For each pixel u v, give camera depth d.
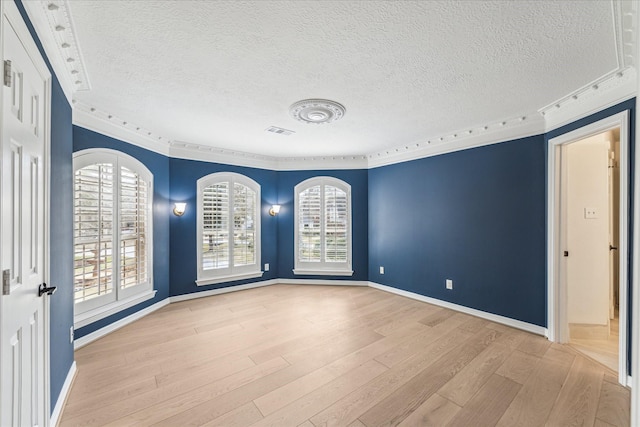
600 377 2.20
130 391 2.01
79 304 2.72
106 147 3.04
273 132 3.64
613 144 3.67
